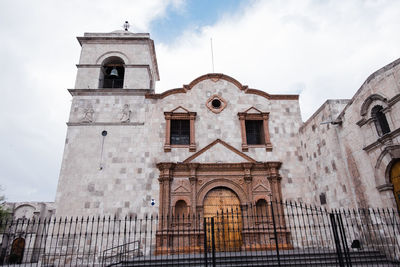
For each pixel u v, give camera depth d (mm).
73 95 22141
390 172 14328
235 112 22891
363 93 15758
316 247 19094
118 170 20125
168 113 21953
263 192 20297
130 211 19078
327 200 18656
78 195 19234
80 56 23734
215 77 23922
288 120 23016
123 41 24469
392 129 13875
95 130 21125
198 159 20703
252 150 21672
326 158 18875
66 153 20250
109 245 18188
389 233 12867
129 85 22891
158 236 18312
